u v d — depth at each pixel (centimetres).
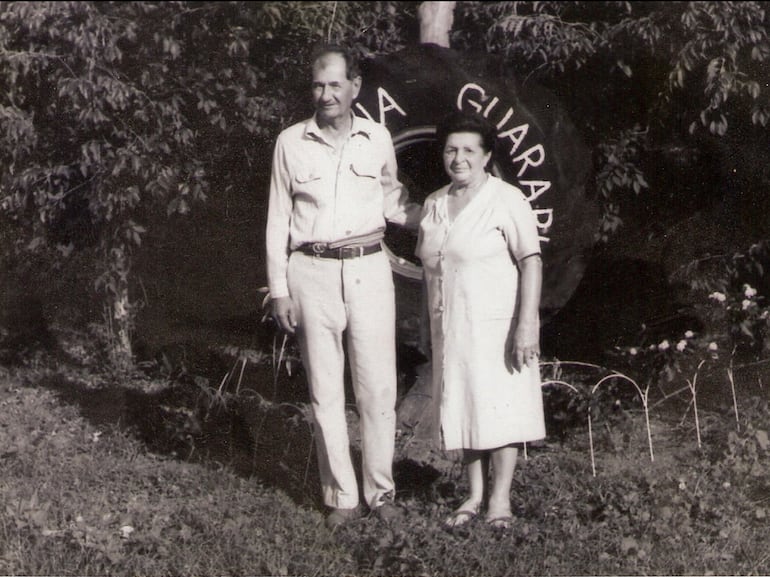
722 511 405
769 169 568
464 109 502
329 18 636
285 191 384
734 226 581
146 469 462
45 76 570
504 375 385
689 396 557
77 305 627
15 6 552
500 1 665
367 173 380
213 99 581
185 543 376
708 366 557
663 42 578
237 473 459
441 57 502
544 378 582
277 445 489
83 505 411
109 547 362
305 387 571
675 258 589
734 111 568
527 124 502
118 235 588
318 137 377
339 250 378
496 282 384
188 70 582
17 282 617
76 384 591
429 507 408
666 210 590
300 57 607
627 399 562
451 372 387
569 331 614
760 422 496
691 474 443
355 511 400
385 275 388
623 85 596
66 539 375
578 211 511
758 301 588
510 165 504
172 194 582
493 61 503
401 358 520
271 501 420
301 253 384
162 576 355
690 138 580
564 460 484
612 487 425
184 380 573
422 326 416
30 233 599
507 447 392
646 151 589
